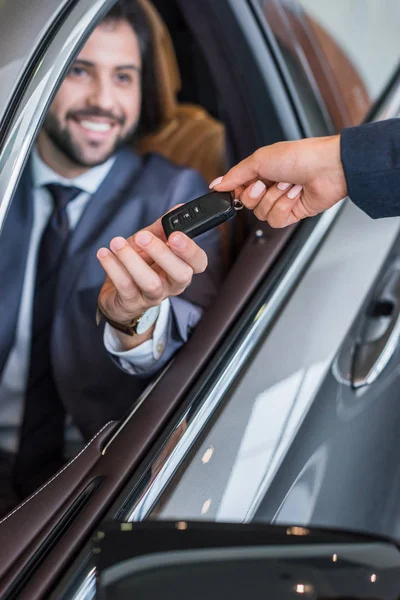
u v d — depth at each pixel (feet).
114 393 4.39
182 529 1.93
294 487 3.20
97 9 3.01
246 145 4.56
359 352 3.78
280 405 3.27
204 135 4.79
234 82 4.41
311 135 4.42
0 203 2.81
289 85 4.35
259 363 3.37
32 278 4.54
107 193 4.61
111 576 1.89
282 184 3.02
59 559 2.52
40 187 4.57
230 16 4.16
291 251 3.84
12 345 4.54
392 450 3.98
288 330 3.54
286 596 1.81
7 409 4.62
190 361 3.35
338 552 1.84
